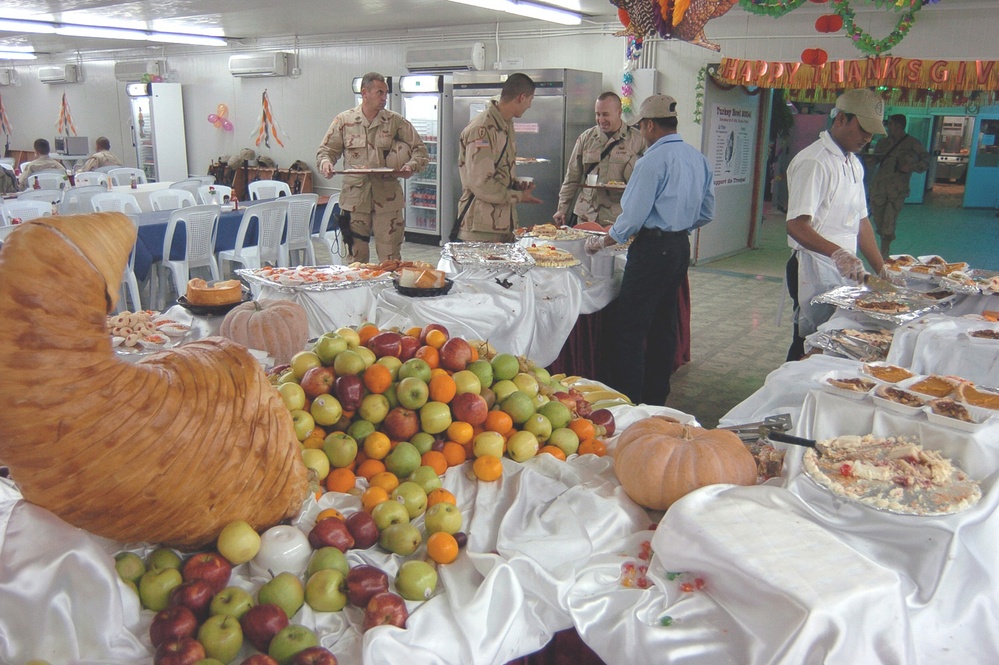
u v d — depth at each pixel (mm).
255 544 1228
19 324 1011
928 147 16031
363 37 9992
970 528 1335
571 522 1409
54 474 1069
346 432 1595
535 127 7926
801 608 1115
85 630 1098
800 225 3164
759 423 1812
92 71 14156
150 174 13141
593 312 3764
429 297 2826
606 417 1920
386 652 1101
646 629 1216
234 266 6156
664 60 7785
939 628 1289
